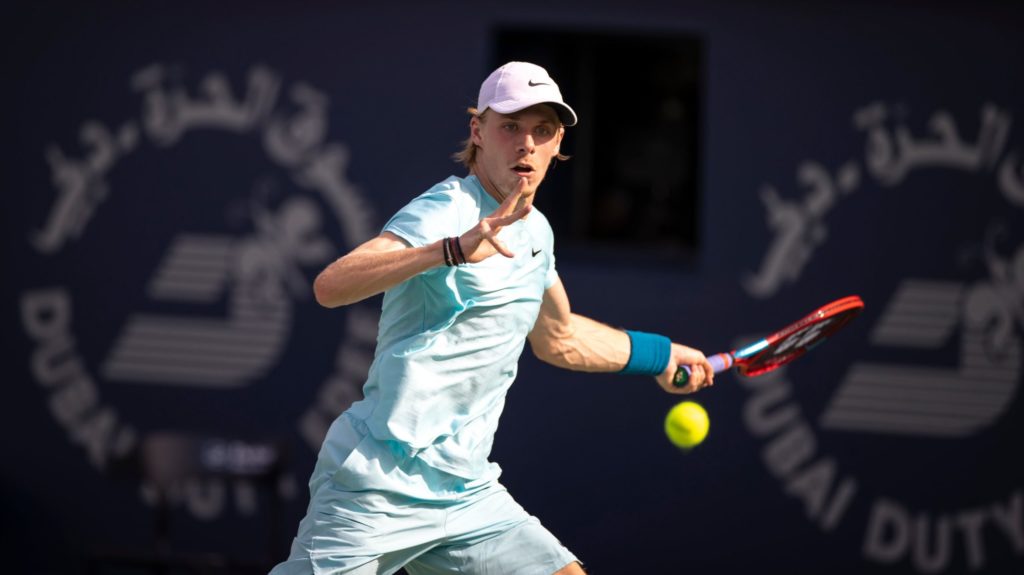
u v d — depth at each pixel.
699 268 27.27
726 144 27.31
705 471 26.97
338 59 27.31
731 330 27.20
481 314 11.52
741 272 27.22
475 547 12.15
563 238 27.84
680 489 26.94
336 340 27.20
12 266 27.28
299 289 27.20
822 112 27.39
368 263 10.67
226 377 27.20
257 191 27.25
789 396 27.12
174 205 27.27
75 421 27.16
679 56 27.88
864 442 27.17
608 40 27.81
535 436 26.91
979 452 27.19
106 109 27.31
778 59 27.39
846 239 27.28
